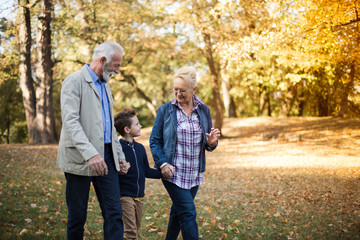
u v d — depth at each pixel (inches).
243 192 277.0
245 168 427.8
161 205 228.5
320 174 347.9
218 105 851.4
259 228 174.7
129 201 128.9
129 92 1088.2
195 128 123.6
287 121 996.6
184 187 122.0
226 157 554.9
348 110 1063.0
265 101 1195.9
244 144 756.6
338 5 369.1
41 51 729.0
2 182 262.8
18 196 217.8
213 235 165.8
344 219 180.2
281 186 293.0
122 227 110.9
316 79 855.1
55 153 548.4
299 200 233.8
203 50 799.7
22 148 613.0
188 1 603.8
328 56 458.3
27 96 762.8
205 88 1225.4
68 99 105.8
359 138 731.4
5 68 655.1
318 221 180.1
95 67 114.1
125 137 134.0
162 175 119.7
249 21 517.0
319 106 1099.3
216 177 368.5
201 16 595.5
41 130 754.2
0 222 159.6
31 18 720.3
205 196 268.2
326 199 229.6
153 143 124.6
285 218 191.0
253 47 430.3
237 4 490.9
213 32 566.9
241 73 940.0
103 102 115.4
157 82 1011.3
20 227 157.2
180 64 922.1
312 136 794.2
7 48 637.3
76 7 677.9
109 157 114.3
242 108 1406.3
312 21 394.6
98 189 115.8
